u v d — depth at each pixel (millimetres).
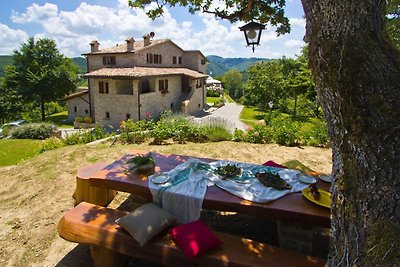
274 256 2582
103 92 20109
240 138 8305
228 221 4098
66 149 7414
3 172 6129
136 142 8266
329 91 1635
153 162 3922
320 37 1710
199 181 3482
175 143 8117
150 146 7727
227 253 2615
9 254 3525
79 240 2971
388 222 1370
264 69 25172
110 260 2986
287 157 6887
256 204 3008
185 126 8516
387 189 1383
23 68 28656
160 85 21453
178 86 24141
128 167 4055
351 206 1525
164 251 2668
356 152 1494
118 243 2824
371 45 1537
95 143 8094
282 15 4672
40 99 28531
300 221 2871
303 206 2971
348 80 1517
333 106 1625
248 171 3875
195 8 4941
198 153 7043
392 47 1588
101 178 3656
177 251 2631
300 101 20000
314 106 16562
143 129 8984
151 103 20453
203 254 2592
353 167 1514
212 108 28203
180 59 27094
